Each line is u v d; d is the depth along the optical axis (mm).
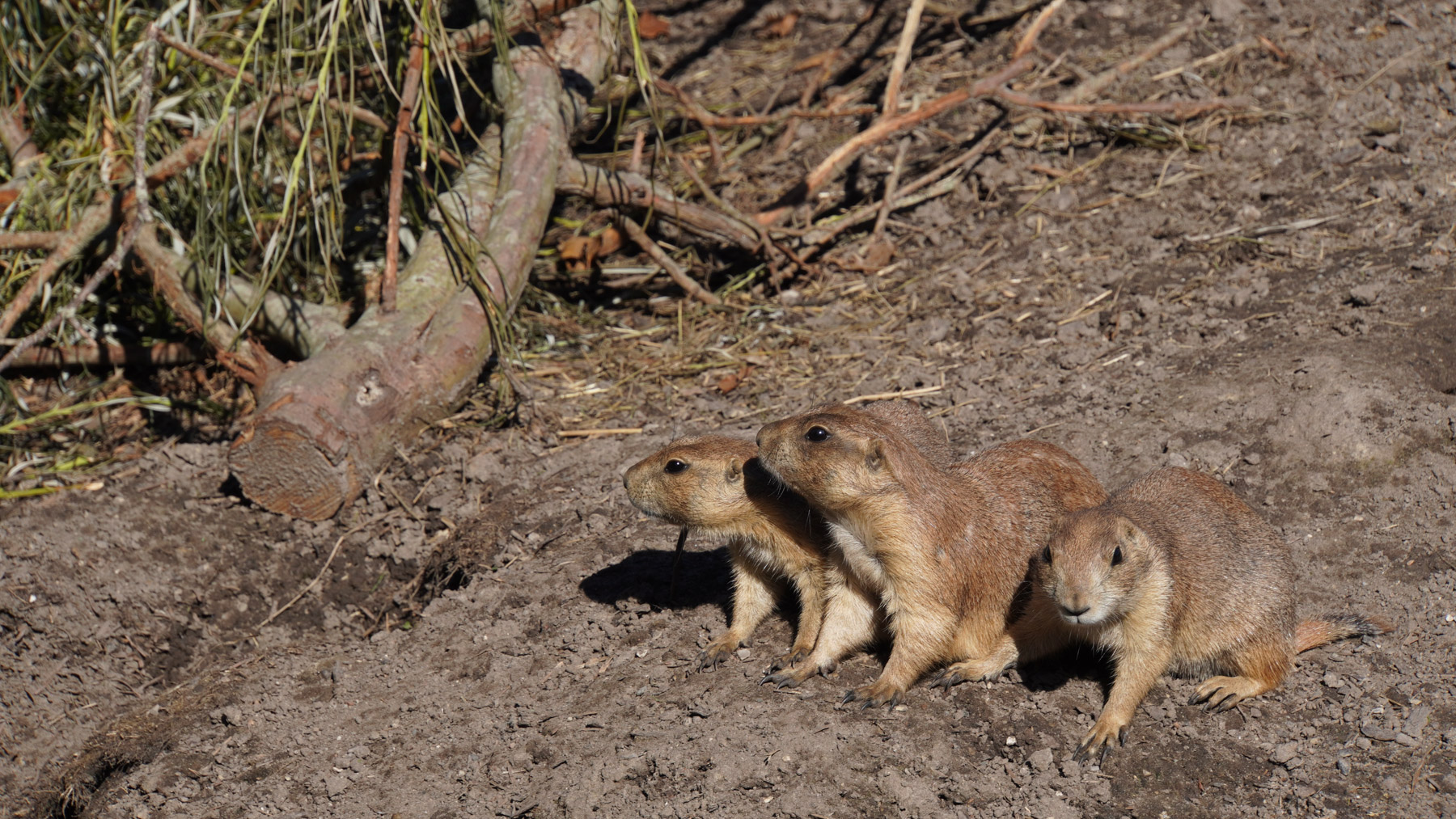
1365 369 9930
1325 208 12969
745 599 8609
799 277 14516
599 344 13812
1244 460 9547
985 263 13742
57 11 14117
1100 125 15383
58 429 13352
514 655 8922
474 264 12070
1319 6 16422
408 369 11695
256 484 11203
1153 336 11672
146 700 9805
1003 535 7824
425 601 10328
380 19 11969
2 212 13695
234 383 13680
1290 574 7688
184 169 12461
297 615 10562
